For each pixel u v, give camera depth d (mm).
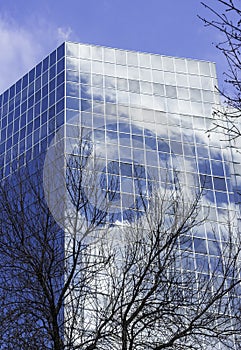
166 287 22781
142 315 21750
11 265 21484
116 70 111562
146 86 112125
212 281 24172
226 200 104000
